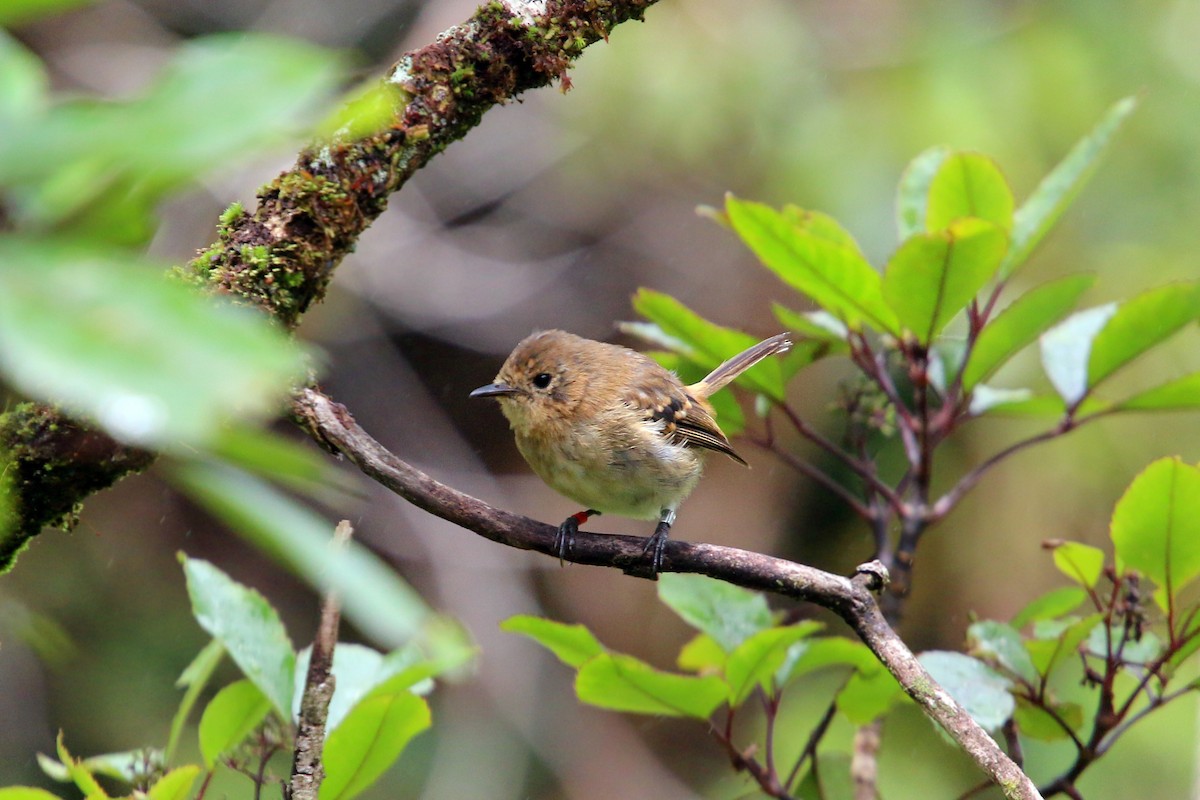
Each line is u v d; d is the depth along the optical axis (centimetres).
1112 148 1416
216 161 182
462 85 582
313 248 555
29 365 162
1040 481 1384
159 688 1514
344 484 231
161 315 172
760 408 834
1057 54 1416
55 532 1522
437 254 1856
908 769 1305
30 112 193
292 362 181
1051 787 647
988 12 1465
